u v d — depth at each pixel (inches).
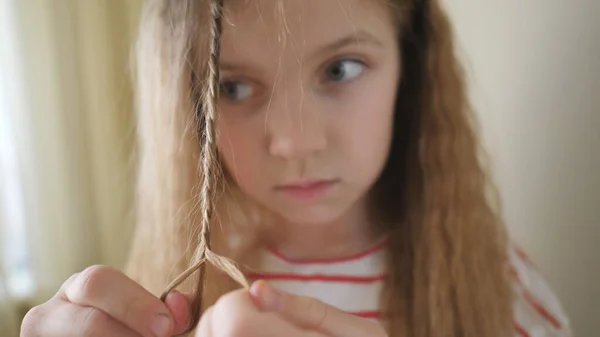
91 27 25.4
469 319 13.9
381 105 12.1
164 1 12.9
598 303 16.7
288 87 11.2
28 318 9.6
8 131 25.6
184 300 8.6
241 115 11.5
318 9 10.8
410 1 13.3
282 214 12.4
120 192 26.1
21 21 24.8
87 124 26.2
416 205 14.5
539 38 16.8
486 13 18.0
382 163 12.6
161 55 13.1
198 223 11.5
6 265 24.9
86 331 8.8
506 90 17.9
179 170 13.1
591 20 15.4
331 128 11.5
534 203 18.0
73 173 26.4
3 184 25.0
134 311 8.6
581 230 16.8
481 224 14.7
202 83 11.3
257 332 6.8
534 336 14.2
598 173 15.9
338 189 12.0
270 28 10.8
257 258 14.2
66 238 26.8
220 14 9.7
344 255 14.4
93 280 9.2
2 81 25.2
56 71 25.5
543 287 15.5
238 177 12.0
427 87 14.1
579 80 16.0
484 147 16.0
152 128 14.1
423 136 14.3
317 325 7.3
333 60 11.3
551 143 17.1
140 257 15.3
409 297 14.0
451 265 14.2
